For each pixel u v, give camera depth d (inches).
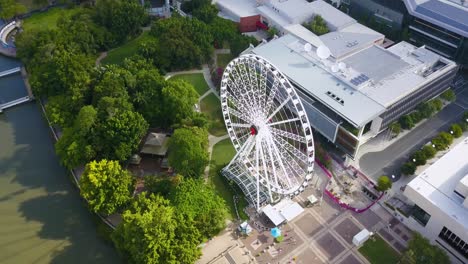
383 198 4847.4
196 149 4808.1
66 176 5280.5
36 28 7022.6
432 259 3882.9
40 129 5999.0
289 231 4530.0
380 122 5285.4
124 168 5226.4
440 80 5885.8
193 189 4466.0
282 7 7632.9
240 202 4835.1
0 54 7495.1
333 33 7126.0
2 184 5167.3
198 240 4158.5
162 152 5280.5
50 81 5984.3
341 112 5132.9
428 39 7170.3
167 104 5580.7
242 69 5354.3
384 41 7421.3
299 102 4104.3
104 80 5654.5
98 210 4507.9
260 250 4352.9
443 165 4613.7
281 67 5994.1
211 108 6131.9
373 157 5423.2
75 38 6870.1
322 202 4842.5
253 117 4525.1
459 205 4190.5
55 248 4471.0
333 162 5364.2
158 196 4335.6
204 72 6865.2
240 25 7760.8
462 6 6943.9
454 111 6151.6
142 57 6505.9
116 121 5054.1
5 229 4645.7
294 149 4781.0
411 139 5679.1
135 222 3917.3
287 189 4638.3
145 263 3836.1
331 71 5831.7
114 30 7396.7
